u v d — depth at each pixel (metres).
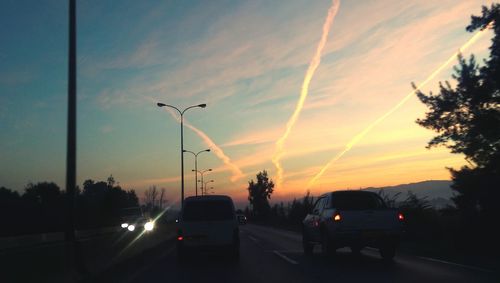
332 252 17.52
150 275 14.56
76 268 13.20
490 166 19.75
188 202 19.27
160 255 21.84
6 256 9.60
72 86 14.53
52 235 44.94
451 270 13.91
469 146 20.66
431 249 20.09
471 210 19.83
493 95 19.81
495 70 19.27
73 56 14.67
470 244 19.31
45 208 63.84
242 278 13.59
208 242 18.69
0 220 54.97
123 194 99.50
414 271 13.97
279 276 13.77
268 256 19.66
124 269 16.19
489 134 19.97
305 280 12.88
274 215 78.31
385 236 16.86
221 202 19.27
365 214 17.00
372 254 19.67
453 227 21.69
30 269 10.49
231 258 19.25
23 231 54.28
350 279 12.81
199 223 18.83
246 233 41.16
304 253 20.92
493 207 19.06
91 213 70.44
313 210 20.50
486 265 14.85
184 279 13.65
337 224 16.98
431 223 24.88
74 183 14.12
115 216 71.38
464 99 20.55
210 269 15.83
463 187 19.92
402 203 26.86
